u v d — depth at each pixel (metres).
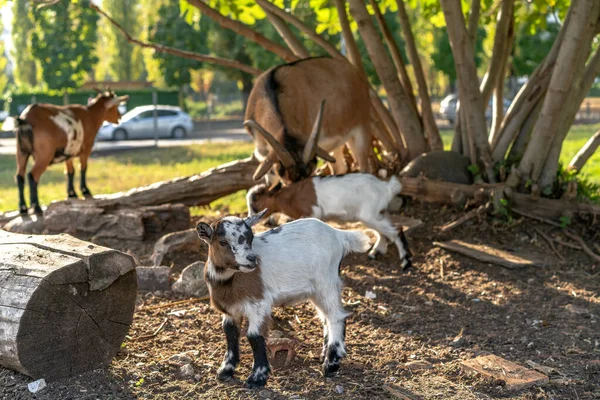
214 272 4.73
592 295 6.83
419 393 4.78
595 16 8.75
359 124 9.27
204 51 40.00
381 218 7.44
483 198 8.72
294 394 4.74
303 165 7.36
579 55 8.16
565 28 9.48
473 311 6.48
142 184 14.28
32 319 4.62
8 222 9.33
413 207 9.34
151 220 8.71
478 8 10.26
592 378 5.05
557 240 8.16
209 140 26.31
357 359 5.38
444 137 24.72
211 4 11.06
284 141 7.48
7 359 4.68
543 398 4.73
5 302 4.63
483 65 40.00
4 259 4.94
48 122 9.48
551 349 5.59
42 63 32.75
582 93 9.13
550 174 8.99
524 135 9.84
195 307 6.46
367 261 7.84
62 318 4.78
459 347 5.63
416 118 10.34
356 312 6.42
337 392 4.79
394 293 6.95
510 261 7.54
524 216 8.64
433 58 35.31
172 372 5.09
